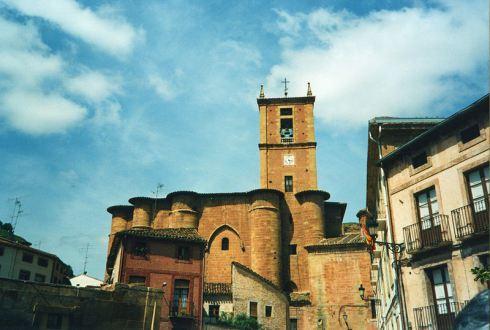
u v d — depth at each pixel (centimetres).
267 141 6278
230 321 3972
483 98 1705
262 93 6625
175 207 5722
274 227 5447
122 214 6194
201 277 3819
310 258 5153
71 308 2584
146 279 3650
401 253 1973
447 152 1864
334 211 5969
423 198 1962
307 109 6444
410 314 1886
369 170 2703
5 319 2420
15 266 5097
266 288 4394
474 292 1636
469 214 1712
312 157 6109
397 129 2306
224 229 5659
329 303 4894
